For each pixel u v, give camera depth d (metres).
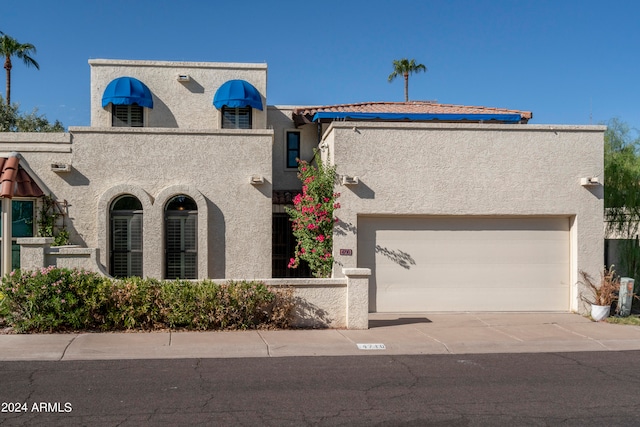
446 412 6.81
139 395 7.32
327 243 14.02
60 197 14.70
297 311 11.98
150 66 19.16
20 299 10.92
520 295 14.51
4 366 8.80
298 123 19.31
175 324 11.38
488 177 14.27
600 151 14.51
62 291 11.00
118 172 14.84
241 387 7.78
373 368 9.03
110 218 14.87
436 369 9.02
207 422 6.34
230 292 11.51
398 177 14.09
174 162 15.00
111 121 18.81
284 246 17.56
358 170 14.03
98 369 8.66
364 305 12.02
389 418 6.57
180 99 19.22
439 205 14.15
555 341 11.18
